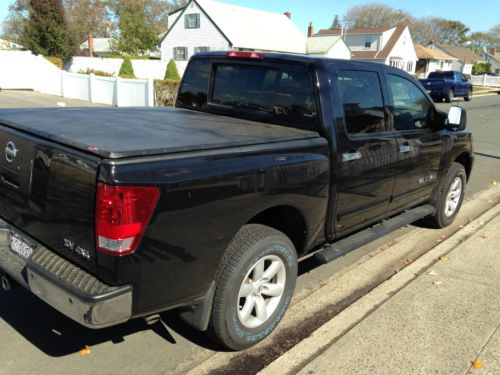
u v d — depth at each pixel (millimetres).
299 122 3529
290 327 3469
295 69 3568
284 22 43031
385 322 3562
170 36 39844
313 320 3578
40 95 22406
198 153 2607
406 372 2994
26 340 3154
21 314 3467
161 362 3008
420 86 4605
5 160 2936
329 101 3438
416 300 3922
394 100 4156
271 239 3027
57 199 2531
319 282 4223
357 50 57969
